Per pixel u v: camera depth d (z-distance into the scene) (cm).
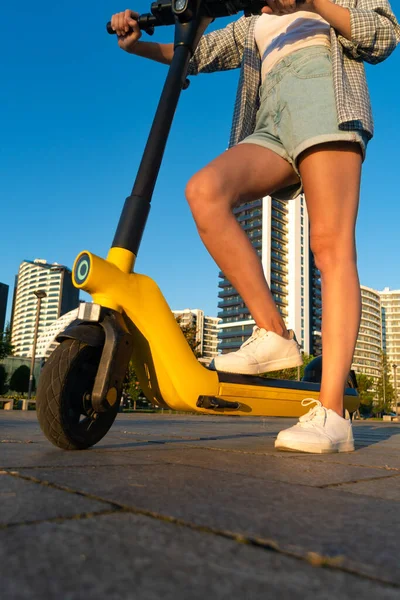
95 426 209
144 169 220
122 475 143
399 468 185
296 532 88
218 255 237
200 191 226
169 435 355
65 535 79
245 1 226
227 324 10031
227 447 253
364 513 106
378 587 62
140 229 217
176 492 121
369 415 6406
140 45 278
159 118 226
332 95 233
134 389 3334
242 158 237
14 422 505
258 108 282
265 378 250
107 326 195
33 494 111
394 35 236
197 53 296
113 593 56
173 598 56
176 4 235
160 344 216
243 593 58
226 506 107
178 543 77
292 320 9388
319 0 224
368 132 235
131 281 210
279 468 175
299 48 248
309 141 227
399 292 16100
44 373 196
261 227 9569
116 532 82
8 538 76
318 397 265
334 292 232
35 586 58
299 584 62
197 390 223
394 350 15738
